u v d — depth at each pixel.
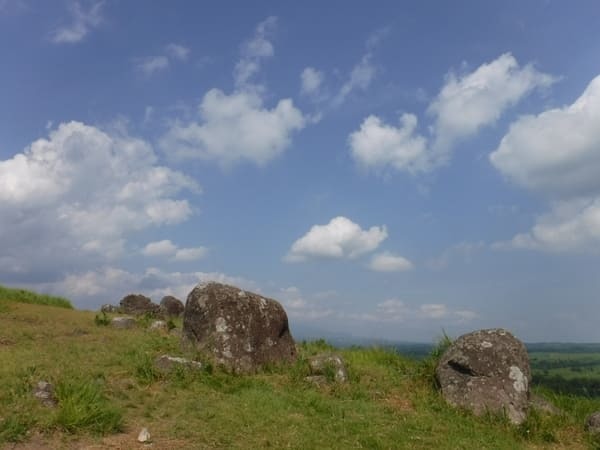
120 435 7.43
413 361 13.72
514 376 10.45
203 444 7.23
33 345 12.72
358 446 7.62
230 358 11.81
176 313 25.30
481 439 8.54
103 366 10.75
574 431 9.70
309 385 11.05
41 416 7.52
